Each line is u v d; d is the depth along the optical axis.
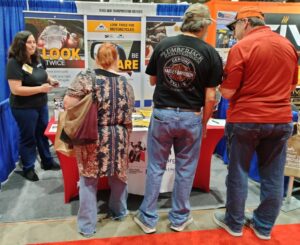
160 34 2.96
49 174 3.07
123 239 2.05
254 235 2.14
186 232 2.15
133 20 2.88
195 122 1.93
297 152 2.38
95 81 1.85
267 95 1.85
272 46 1.79
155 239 2.06
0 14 3.04
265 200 2.05
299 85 3.55
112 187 2.19
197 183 2.80
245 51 1.82
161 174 2.09
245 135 1.91
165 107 1.91
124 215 2.29
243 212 2.10
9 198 2.55
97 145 1.92
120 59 2.94
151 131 2.03
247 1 3.82
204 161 2.71
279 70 1.82
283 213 2.45
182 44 1.83
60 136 1.98
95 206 2.10
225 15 3.51
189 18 1.84
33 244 1.96
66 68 2.93
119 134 1.98
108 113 1.92
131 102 2.02
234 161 2.01
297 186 2.90
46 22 2.79
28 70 2.62
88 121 1.83
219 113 3.52
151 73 2.01
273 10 3.52
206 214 2.40
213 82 1.88
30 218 2.26
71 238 2.04
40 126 2.98
